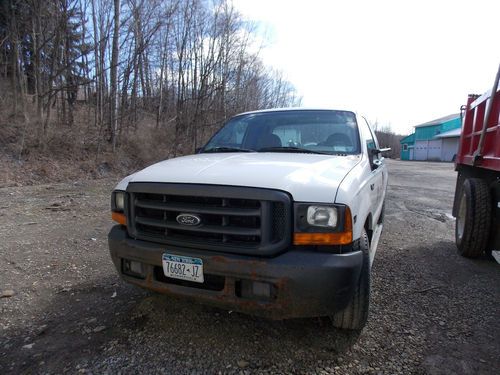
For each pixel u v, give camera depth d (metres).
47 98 14.86
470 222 4.22
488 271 3.97
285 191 2.08
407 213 7.46
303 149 3.21
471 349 2.44
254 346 2.42
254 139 3.55
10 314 2.85
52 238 4.99
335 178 2.28
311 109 3.80
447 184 13.57
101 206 7.41
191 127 19.52
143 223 2.40
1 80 15.22
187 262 2.22
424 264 4.17
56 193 8.98
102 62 15.37
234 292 2.16
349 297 2.12
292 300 2.04
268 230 2.06
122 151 14.97
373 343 2.48
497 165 3.63
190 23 19.08
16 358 2.28
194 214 2.21
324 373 2.17
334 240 2.06
